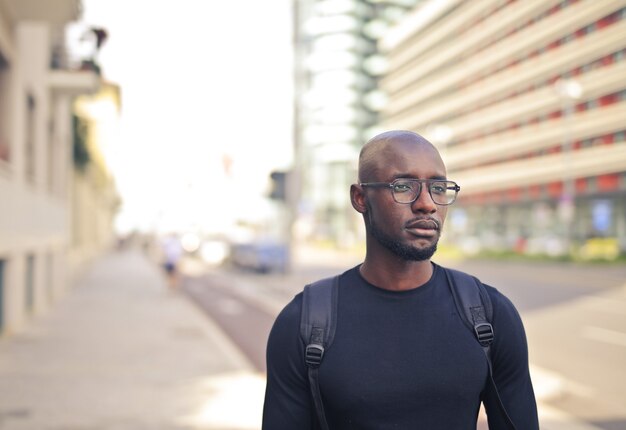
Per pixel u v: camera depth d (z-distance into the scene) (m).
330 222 85.25
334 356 1.55
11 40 10.09
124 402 6.18
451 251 39.38
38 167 13.32
